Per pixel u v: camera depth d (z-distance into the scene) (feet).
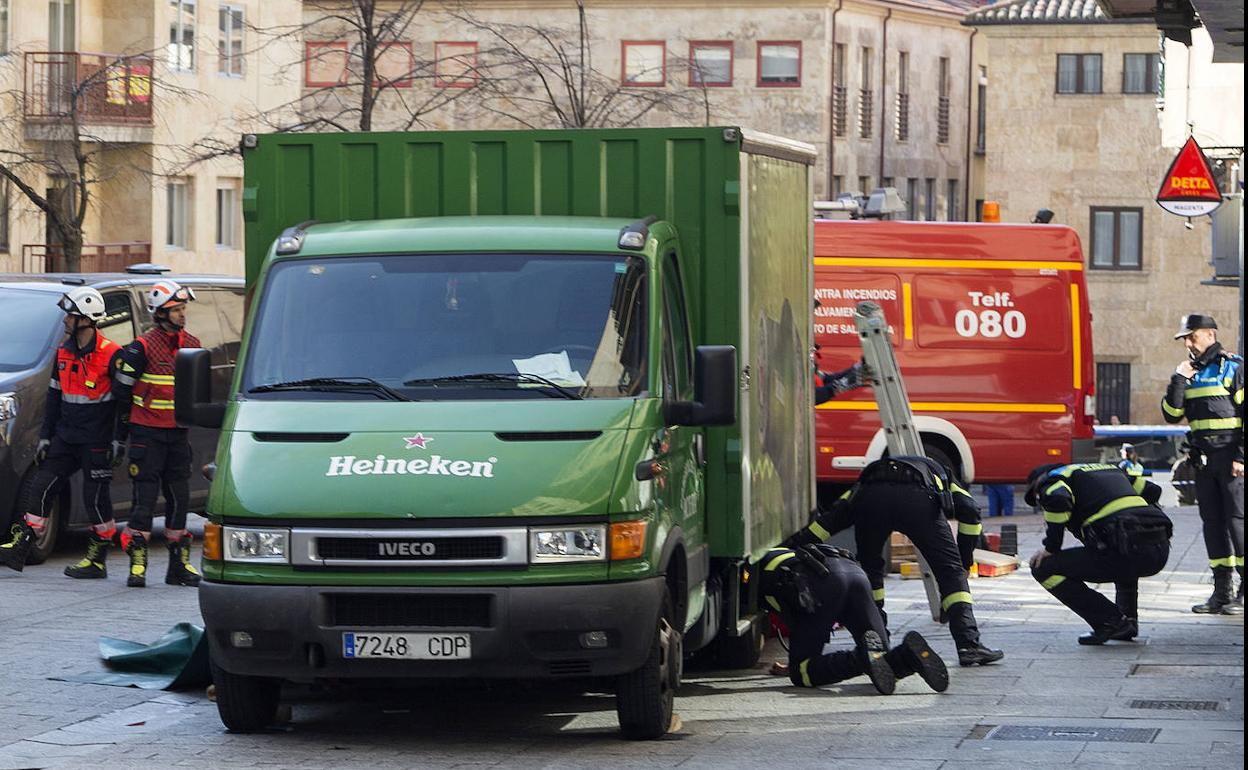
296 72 427.33
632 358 82.89
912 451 112.78
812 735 83.92
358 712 89.92
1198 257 500.74
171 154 375.45
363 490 77.97
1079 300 197.57
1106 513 111.55
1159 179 501.15
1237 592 127.75
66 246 276.82
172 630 99.76
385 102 476.95
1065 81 505.25
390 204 93.04
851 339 196.44
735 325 89.92
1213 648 110.93
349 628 77.71
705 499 90.22
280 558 78.33
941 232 197.36
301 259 87.45
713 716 89.04
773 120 507.30
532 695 93.91
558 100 434.30
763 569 97.40
